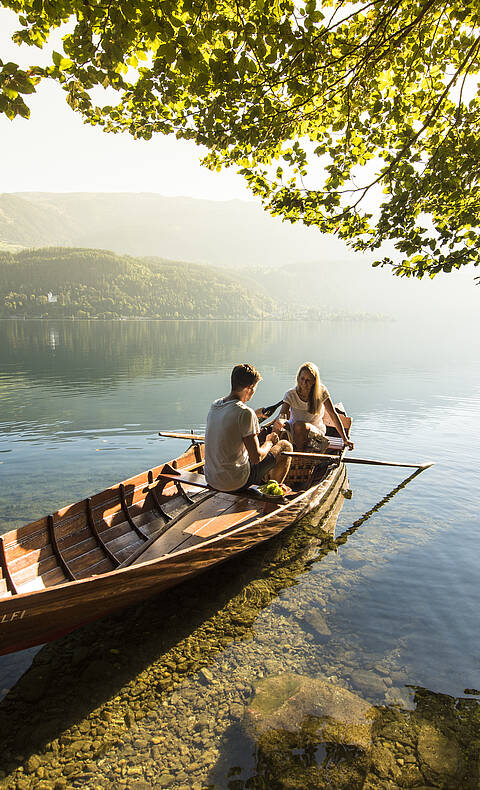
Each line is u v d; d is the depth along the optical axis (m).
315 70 3.95
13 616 3.43
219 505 6.08
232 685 3.67
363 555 5.70
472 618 4.49
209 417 5.19
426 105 4.78
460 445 10.51
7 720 3.38
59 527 4.77
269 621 4.48
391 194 4.69
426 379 22.28
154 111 4.19
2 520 6.35
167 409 14.47
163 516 6.15
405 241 4.71
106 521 5.40
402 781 2.88
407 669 3.83
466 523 6.55
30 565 4.37
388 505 7.21
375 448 10.27
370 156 4.94
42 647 4.18
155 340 53.78
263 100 4.13
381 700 3.50
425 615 4.53
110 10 3.05
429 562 5.52
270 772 2.94
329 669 3.83
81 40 3.20
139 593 4.40
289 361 31.42
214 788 2.84
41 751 3.13
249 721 3.30
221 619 4.52
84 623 4.18
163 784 2.88
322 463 7.91
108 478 8.17
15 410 14.16
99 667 3.89
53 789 2.87
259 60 3.63
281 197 5.14
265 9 3.46
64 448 10.05
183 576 4.73
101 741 3.20
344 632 4.29
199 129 4.30
